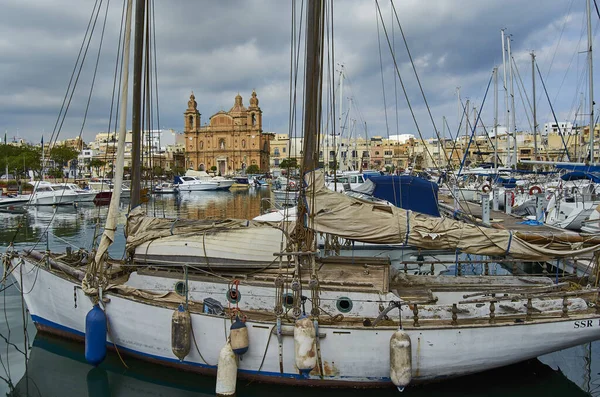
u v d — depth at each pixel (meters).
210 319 7.54
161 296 8.27
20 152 68.38
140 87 9.23
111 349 8.49
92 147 136.50
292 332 7.25
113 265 9.70
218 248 8.23
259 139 124.19
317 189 8.17
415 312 7.25
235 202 53.56
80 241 23.77
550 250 7.97
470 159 64.62
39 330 9.46
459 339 7.14
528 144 70.94
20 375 8.55
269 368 7.43
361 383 7.35
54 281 8.97
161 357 8.01
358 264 8.77
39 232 27.05
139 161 9.45
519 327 7.15
